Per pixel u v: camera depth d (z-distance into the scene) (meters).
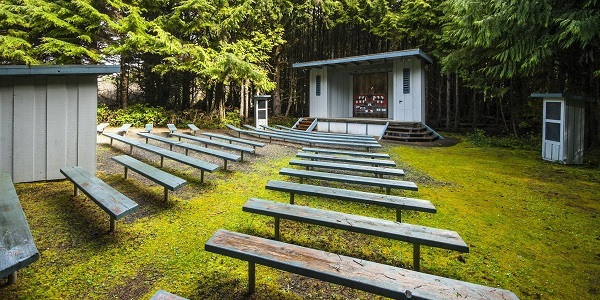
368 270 1.93
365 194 3.59
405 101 13.07
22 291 2.24
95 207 3.96
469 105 18.11
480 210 4.16
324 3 15.88
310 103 15.90
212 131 13.35
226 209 4.01
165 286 2.35
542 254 2.95
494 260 2.83
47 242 3.00
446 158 8.10
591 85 9.93
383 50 18.64
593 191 5.11
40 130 4.96
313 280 2.48
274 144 9.93
